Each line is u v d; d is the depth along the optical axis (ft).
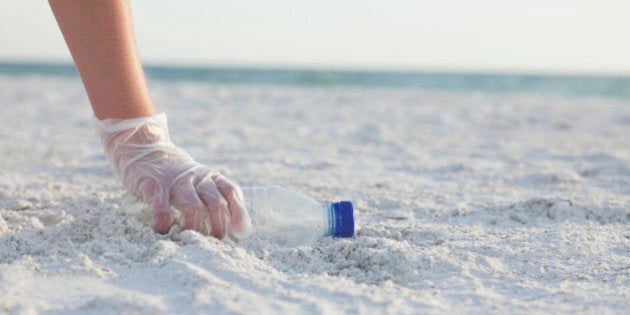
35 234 2.69
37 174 4.15
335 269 2.56
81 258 2.42
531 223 3.22
